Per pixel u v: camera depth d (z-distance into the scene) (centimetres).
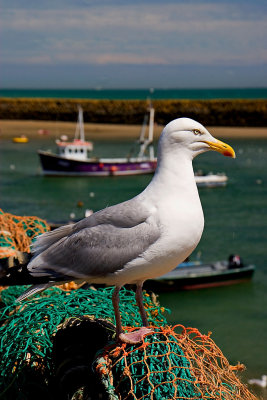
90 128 9000
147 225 404
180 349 388
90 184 4522
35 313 464
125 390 377
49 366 440
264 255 2522
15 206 3522
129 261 404
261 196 3816
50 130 8594
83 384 396
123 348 385
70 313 462
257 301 2083
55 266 421
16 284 416
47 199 3784
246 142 7075
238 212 3353
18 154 5966
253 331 1784
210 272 2239
